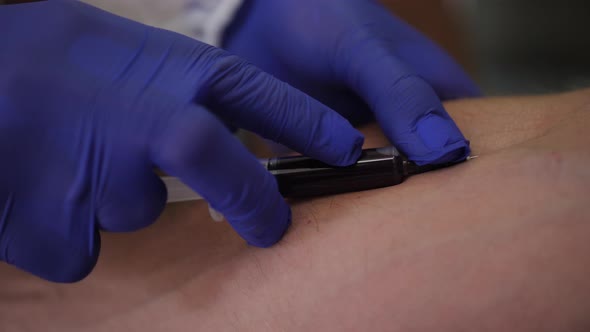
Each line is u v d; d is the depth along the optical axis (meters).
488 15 0.40
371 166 0.28
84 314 0.30
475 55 0.39
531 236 0.23
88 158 0.26
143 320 0.29
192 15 0.36
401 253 0.25
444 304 0.24
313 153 0.28
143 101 0.26
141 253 0.30
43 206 0.27
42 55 0.27
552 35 0.39
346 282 0.26
